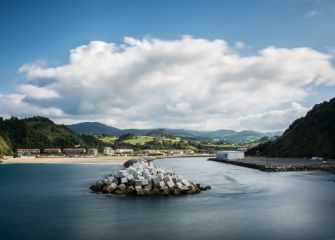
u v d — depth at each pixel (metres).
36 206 47.06
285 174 97.12
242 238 31.61
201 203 48.53
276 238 31.61
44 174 110.38
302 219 38.72
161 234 32.81
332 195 55.94
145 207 45.53
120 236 32.22
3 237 32.19
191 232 33.47
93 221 37.91
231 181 78.44
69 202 49.94
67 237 32.06
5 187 71.38
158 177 58.19
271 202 49.41
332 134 172.50
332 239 31.39
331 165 117.19
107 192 58.78
